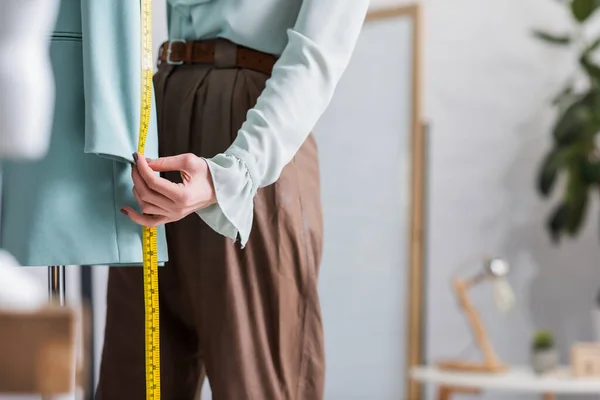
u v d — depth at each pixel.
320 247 1.43
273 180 1.25
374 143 4.41
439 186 5.34
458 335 5.27
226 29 1.39
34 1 0.89
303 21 1.32
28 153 0.88
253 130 1.24
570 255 5.48
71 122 1.20
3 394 0.58
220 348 1.33
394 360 4.34
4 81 0.87
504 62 5.45
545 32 5.43
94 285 3.02
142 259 1.24
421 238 4.25
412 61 4.29
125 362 1.48
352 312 4.49
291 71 1.28
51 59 1.20
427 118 5.36
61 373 0.59
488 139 5.41
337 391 4.51
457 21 5.41
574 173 5.14
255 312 1.34
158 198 1.15
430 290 5.27
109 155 1.19
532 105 5.48
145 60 1.26
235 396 1.31
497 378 3.74
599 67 5.17
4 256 1.13
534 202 5.45
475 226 5.36
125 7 1.23
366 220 4.44
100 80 1.19
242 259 1.35
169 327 1.46
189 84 1.42
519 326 5.37
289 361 1.37
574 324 5.46
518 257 5.41
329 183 4.57
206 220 1.22
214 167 1.18
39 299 0.63
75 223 1.19
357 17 1.35
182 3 1.43
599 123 5.10
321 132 4.59
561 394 5.41
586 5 5.17
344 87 4.54
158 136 1.43
